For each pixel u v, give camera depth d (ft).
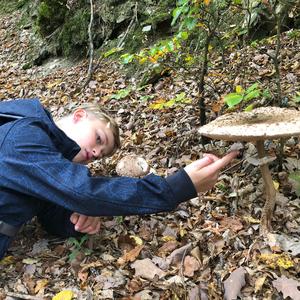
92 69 8.50
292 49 6.19
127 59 4.21
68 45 10.09
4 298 2.85
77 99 7.36
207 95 5.41
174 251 3.18
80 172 2.73
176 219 3.62
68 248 3.32
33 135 2.84
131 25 8.87
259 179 3.85
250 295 2.77
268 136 2.57
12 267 3.16
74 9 10.21
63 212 3.32
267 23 6.70
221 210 3.61
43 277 3.06
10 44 12.26
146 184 2.72
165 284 2.89
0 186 2.84
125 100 6.59
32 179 2.74
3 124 3.06
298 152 4.10
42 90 8.61
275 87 5.12
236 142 4.32
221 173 4.01
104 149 3.45
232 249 3.18
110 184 2.71
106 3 9.48
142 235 3.46
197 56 5.82
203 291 2.82
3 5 15.53
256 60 6.03
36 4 12.95
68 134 3.39
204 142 4.57
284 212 3.43
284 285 2.76
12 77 10.32
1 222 2.90
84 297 2.84
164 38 8.26
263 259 3.00
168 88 6.42
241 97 3.21
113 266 3.10
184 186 2.71
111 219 3.65
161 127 5.29
